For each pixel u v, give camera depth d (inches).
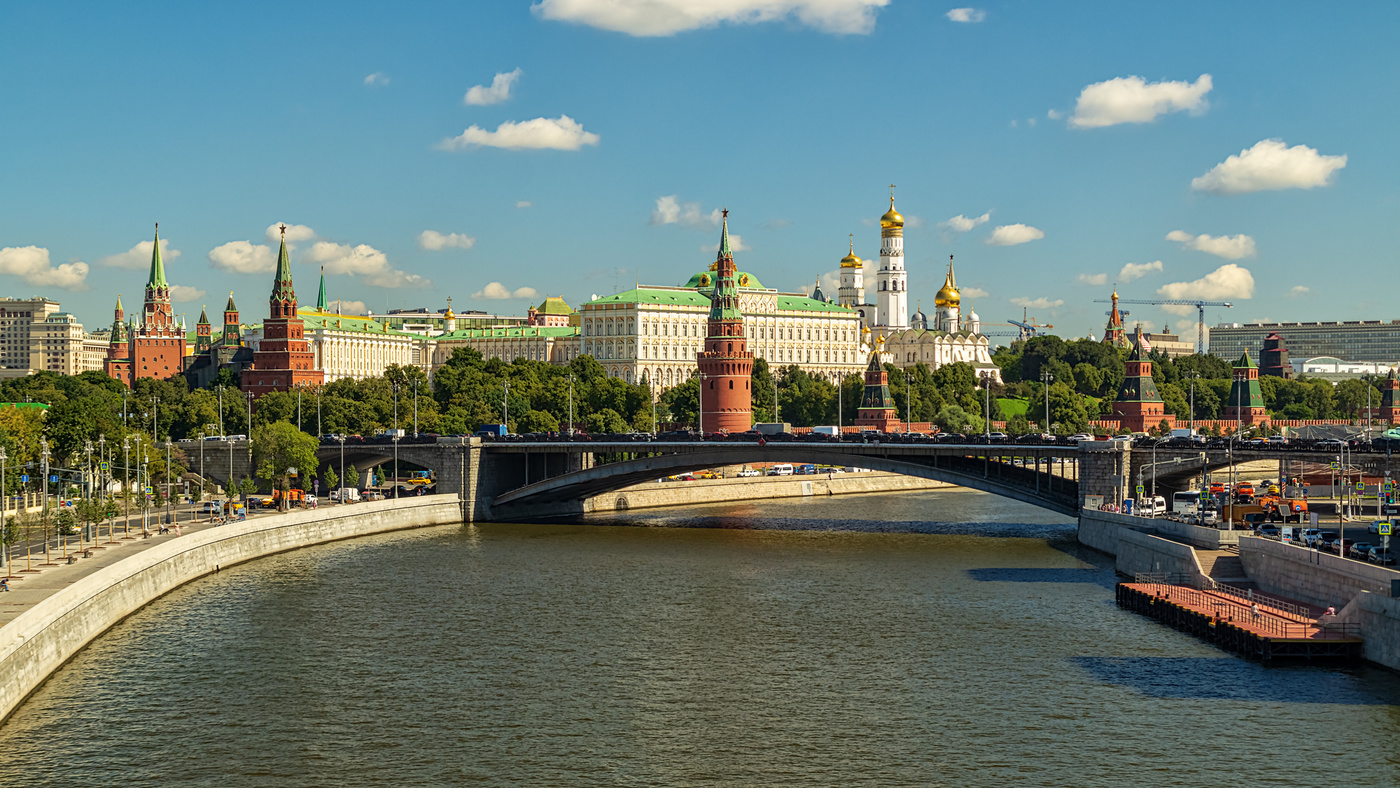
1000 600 6122.1
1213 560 5979.3
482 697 4576.8
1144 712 4323.3
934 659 5032.0
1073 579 6688.0
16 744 4060.0
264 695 4581.7
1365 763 3860.7
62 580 5319.9
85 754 3983.8
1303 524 6781.5
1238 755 3934.5
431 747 4069.9
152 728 4220.0
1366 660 4778.5
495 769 3885.3
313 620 5723.4
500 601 6176.2
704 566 7214.6
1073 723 4239.7
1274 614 5211.6
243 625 5610.2
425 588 6501.0
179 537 6737.2
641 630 5561.0
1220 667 4798.2
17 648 4394.7
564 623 5698.8
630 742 4114.2
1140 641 5241.1
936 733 4173.2
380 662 5022.1
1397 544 5940.0
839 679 4778.5
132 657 5039.4
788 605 6067.9
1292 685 4552.2
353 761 3944.4
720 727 4254.4
